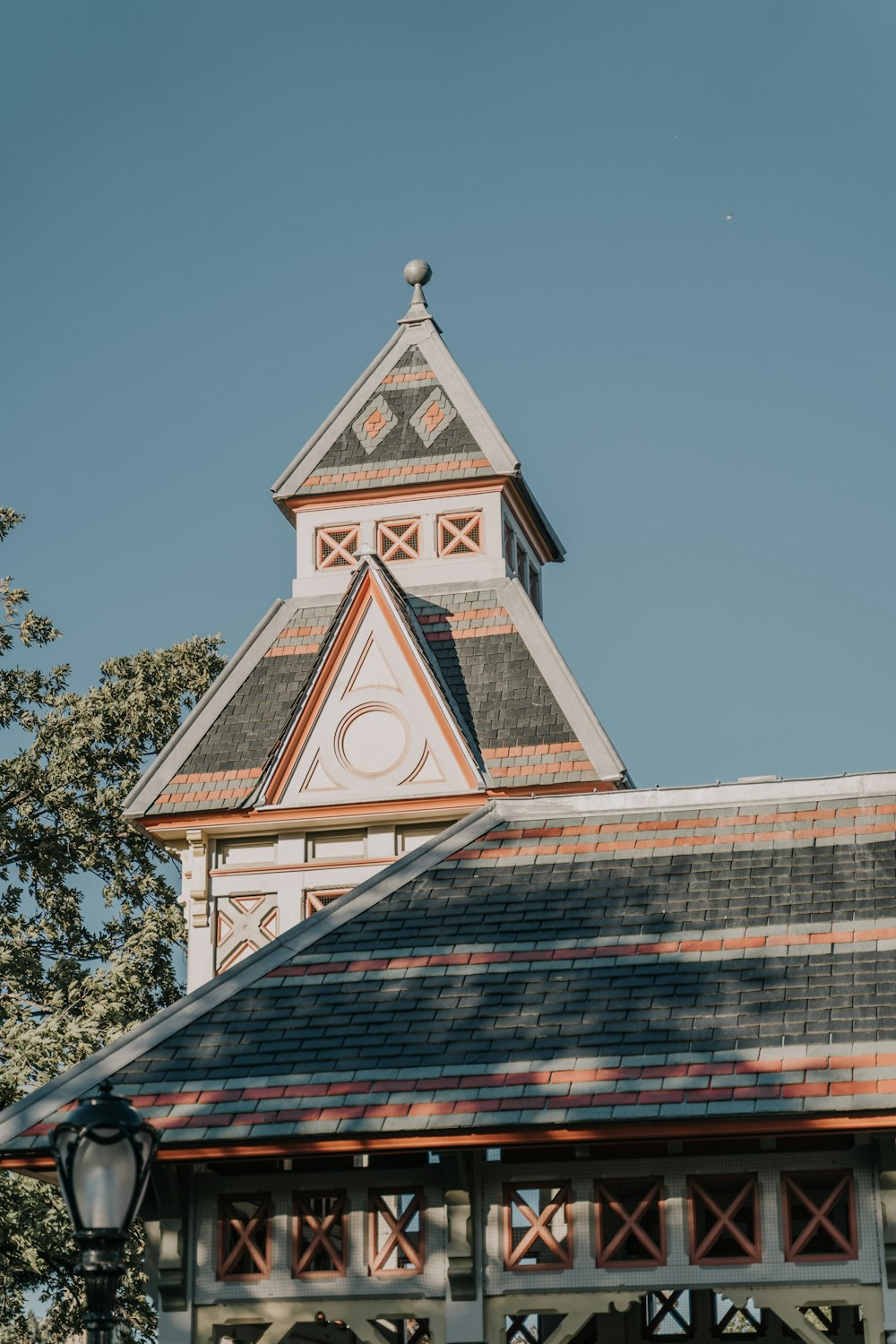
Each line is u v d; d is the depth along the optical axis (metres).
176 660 41.47
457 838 18.25
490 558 27.27
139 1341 33.16
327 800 24.61
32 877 39.50
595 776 24.19
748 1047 14.74
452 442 27.98
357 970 16.62
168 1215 15.71
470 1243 15.05
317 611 27.23
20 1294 33.81
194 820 24.86
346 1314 15.25
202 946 24.59
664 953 16.06
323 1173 15.64
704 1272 14.73
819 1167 14.77
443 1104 14.75
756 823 17.67
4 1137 15.52
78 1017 32.97
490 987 16.06
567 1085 14.70
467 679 25.77
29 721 40.50
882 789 17.77
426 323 29.45
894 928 15.84
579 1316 14.85
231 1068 15.72
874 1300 14.42
